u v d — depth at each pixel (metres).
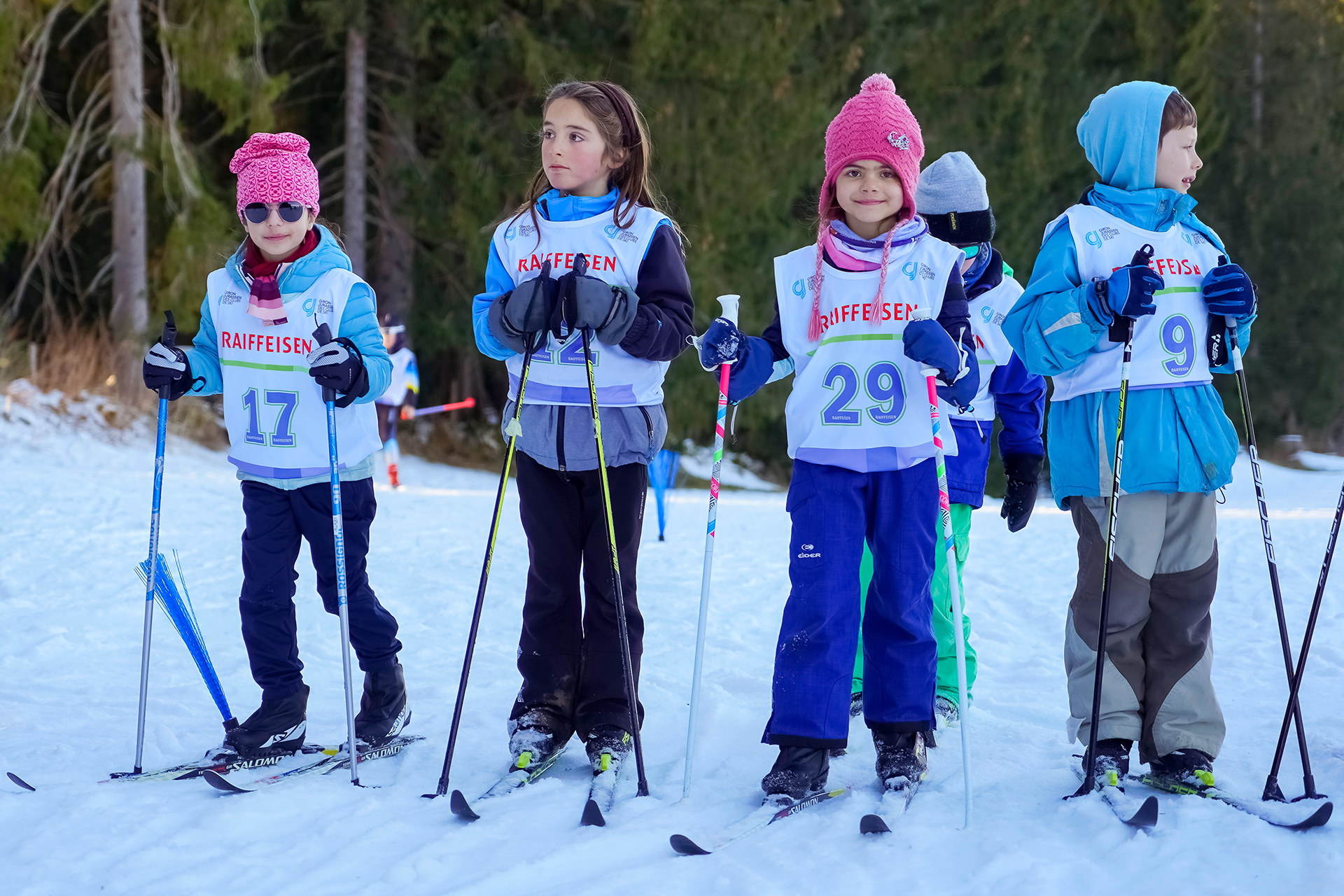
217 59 13.59
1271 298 21.69
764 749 3.43
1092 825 2.59
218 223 14.02
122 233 13.82
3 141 13.33
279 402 3.22
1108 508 2.96
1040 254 3.13
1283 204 21.53
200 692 4.04
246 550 3.25
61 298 15.89
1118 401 2.97
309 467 3.22
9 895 2.31
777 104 16.20
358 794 2.93
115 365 13.80
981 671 4.55
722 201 15.98
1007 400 3.98
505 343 3.09
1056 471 3.10
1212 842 2.45
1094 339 2.89
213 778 2.82
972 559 7.42
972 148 17.98
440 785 2.91
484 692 4.11
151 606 3.13
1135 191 3.05
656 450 3.24
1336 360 21.53
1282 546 7.68
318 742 3.45
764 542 8.16
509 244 3.24
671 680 4.32
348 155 15.45
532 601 3.23
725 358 2.97
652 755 3.36
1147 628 2.98
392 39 16.08
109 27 13.83
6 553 6.48
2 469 10.31
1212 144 19.38
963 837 2.58
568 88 3.18
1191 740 2.86
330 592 3.33
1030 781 2.99
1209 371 3.00
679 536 8.48
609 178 3.30
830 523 2.97
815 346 3.05
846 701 2.91
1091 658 2.97
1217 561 2.95
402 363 11.26
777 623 5.46
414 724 3.65
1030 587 6.41
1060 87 18.47
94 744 3.38
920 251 3.00
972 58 18.11
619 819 2.74
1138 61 18.98
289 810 2.79
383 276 16.50
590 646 3.22
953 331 2.96
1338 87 21.86
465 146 15.58
